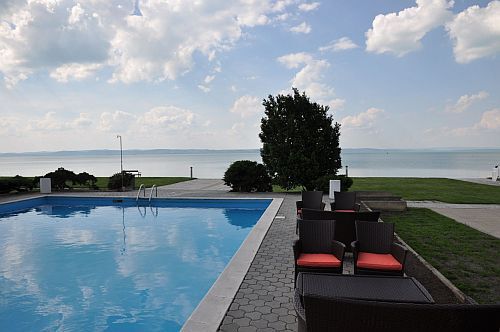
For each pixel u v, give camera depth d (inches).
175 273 236.1
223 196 537.0
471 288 171.8
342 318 76.2
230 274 187.5
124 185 631.2
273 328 131.5
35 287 212.7
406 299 109.2
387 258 173.5
